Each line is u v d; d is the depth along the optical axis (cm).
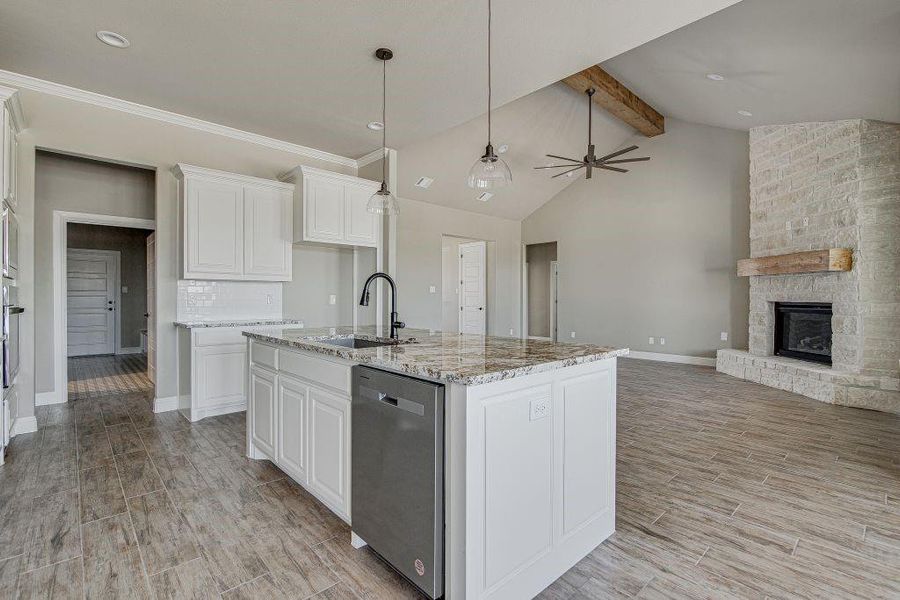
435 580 147
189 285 412
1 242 272
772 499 234
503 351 192
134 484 250
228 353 389
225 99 368
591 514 190
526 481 159
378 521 172
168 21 263
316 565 177
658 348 689
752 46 340
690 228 655
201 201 390
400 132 439
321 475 209
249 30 273
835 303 445
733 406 417
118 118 372
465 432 139
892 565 177
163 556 183
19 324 333
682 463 283
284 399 243
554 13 253
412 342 236
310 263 499
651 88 539
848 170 434
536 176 736
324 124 419
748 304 604
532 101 547
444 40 283
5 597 157
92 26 268
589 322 772
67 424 361
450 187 692
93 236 780
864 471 270
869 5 244
